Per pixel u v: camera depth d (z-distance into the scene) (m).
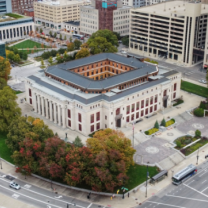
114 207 147.75
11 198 152.75
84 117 193.12
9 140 179.88
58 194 155.50
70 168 152.62
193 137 198.12
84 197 153.75
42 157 157.25
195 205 149.00
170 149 186.75
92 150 159.12
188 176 165.88
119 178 149.88
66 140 191.88
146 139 196.38
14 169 172.12
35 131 176.62
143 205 149.25
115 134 167.62
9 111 198.50
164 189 159.00
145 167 172.12
